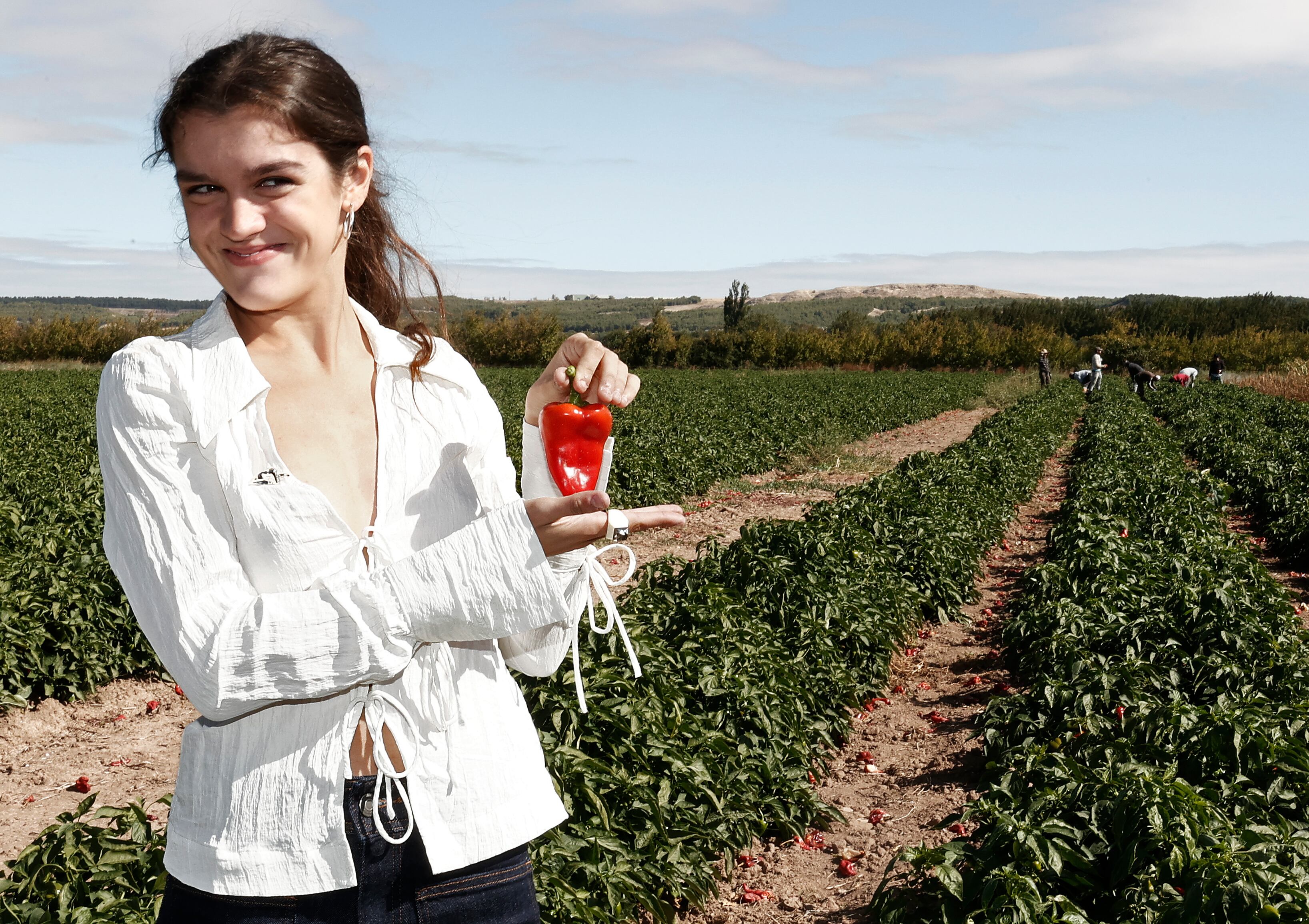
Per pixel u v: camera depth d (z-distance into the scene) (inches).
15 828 247.0
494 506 65.7
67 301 7460.6
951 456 741.9
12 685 310.5
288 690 52.9
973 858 180.5
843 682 310.2
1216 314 3641.7
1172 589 343.6
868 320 3909.9
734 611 299.0
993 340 3110.2
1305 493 622.2
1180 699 259.9
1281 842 171.9
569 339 68.3
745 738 250.5
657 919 193.3
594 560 65.1
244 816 56.4
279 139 55.2
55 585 332.2
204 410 55.4
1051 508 743.1
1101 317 3816.4
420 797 57.8
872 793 266.8
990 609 450.0
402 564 54.2
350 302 64.8
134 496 54.7
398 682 58.1
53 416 1101.1
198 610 53.6
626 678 225.5
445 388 64.8
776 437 1021.2
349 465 61.2
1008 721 271.3
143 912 149.4
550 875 169.0
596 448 66.2
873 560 402.3
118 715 323.3
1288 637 313.3
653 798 200.8
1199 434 1058.1
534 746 64.6
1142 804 178.5
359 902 57.9
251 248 56.1
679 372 2637.8
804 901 211.9
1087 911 175.8
